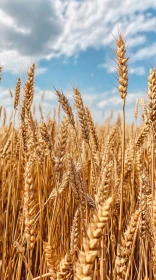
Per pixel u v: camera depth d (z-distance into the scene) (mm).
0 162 841
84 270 147
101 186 300
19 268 395
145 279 369
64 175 406
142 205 358
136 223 297
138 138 559
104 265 368
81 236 372
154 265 322
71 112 423
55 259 261
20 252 315
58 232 470
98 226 149
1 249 567
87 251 149
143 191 366
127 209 622
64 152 408
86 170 673
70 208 592
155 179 395
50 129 796
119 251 298
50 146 421
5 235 505
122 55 327
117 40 334
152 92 360
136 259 534
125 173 558
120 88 318
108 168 303
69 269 254
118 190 454
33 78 529
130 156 561
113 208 443
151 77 362
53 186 680
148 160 642
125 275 301
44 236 583
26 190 318
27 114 517
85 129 429
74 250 332
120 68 325
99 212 151
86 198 351
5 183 719
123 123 309
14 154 719
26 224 316
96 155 516
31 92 526
